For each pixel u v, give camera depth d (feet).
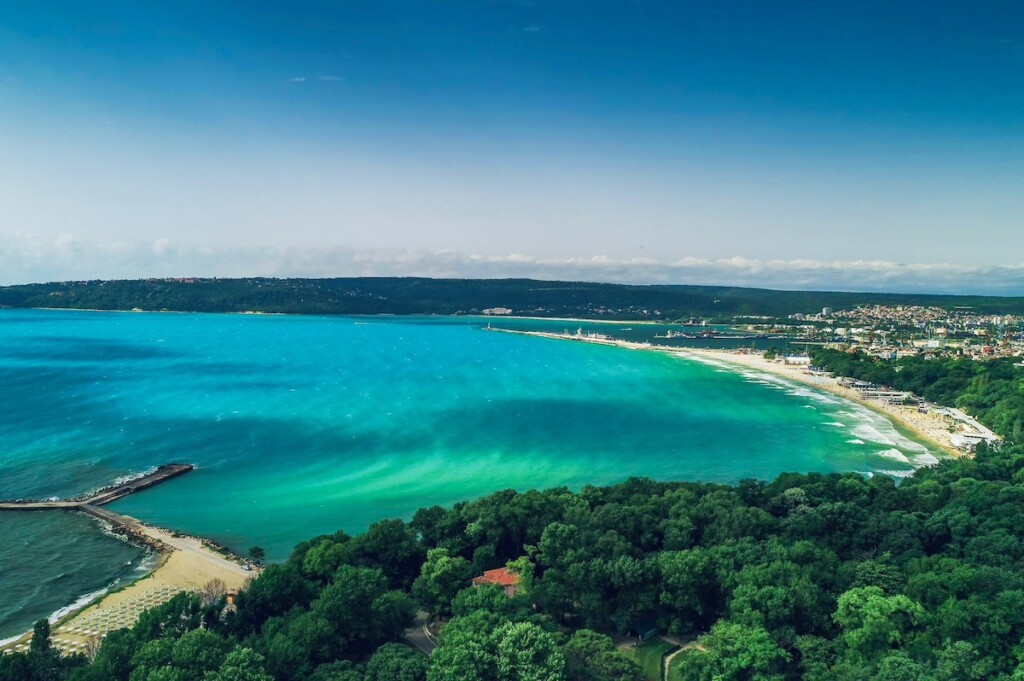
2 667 224.33
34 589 374.02
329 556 330.95
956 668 223.51
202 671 223.51
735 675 239.09
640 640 297.53
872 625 255.91
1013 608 251.39
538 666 229.86
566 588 314.14
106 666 224.33
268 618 278.46
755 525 372.17
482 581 326.65
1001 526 372.17
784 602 276.62
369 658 270.05
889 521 380.78
